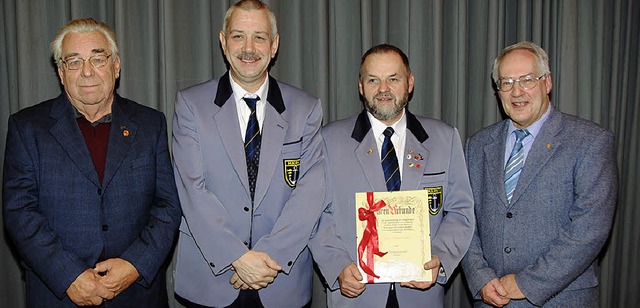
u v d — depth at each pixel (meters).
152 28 2.44
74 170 1.85
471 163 2.18
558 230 1.94
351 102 2.67
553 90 2.76
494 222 2.03
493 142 2.13
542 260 1.91
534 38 2.72
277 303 2.01
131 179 1.91
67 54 1.84
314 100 2.10
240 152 1.96
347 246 2.03
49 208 1.84
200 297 2.01
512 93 1.99
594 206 1.89
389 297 2.04
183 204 1.95
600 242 1.89
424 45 2.66
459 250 2.01
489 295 1.96
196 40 2.51
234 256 1.88
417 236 1.97
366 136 2.07
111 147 1.89
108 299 1.83
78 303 1.79
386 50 2.03
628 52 2.86
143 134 1.96
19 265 2.49
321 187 2.00
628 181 2.91
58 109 1.91
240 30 1.94
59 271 1.78
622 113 2.88
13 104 2.43
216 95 2.03
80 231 1.85
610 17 2.83
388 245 1.97
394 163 2.05
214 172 1.97
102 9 2.43
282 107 2.05
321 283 2.70
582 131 1.98
